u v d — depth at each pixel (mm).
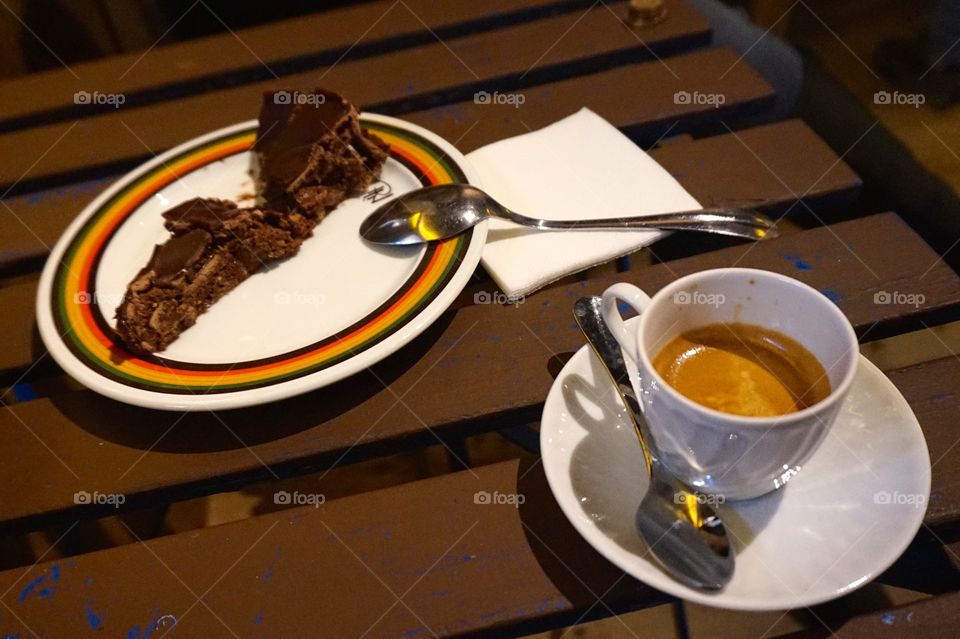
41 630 524
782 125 871
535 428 801
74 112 1056
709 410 446
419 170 833
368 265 744
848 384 448
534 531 542
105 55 1393
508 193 804
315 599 522
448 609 510
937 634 477
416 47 1097
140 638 513
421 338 683
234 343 682
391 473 1079
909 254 698
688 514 498
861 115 1054
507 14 1125
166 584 540
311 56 1095
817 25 1246
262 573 540
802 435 451
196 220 729
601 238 734
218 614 521
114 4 1449
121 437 634
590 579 514
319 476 1087
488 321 694
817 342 502
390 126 887
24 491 604
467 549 537
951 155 954
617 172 810
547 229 749
